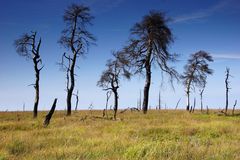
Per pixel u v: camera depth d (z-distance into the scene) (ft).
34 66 115.34
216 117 105.19
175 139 53.83
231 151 34.24
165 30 126.93
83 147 38.55
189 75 179.11
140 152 32.81
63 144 44.34
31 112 137.39
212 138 54.65
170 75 128.88
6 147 40.42
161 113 122.83
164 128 66.03
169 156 31.94
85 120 91.66
